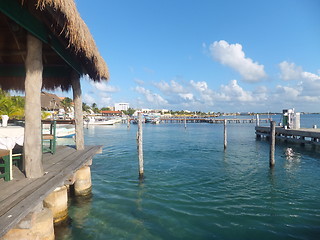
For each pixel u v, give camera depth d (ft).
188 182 31.73
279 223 19.72
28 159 14.43
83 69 23.43
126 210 21.98
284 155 54.80
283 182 32.09
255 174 36.58
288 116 77.00
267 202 24.54
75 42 13.51
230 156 53.78
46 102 121.08
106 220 19.81
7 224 8.41
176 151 61.26
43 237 12.67
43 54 20.90
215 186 30.07
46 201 17.70
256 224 19.54
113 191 27.37
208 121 253.85
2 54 19.75
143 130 150.71
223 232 18.19
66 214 18.70
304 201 24.90
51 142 23.85
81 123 26.16
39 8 11.56
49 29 14.87
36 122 14.46
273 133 40.70
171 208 22.63
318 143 59.57
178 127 184.65
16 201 10.55
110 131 140.15
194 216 20.94
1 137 16.66
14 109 68.23
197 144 76.89
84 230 18.06
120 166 41.91
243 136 105.40
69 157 21.44
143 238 17.08
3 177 14.39
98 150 26.78
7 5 10.36
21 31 16.51
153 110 520.01
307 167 41.91
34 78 14.10
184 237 17.37
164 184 30.63
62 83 25.70
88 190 25.14
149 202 24.04
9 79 23.66
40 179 14.14
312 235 17.81
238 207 23.13
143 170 37.29
